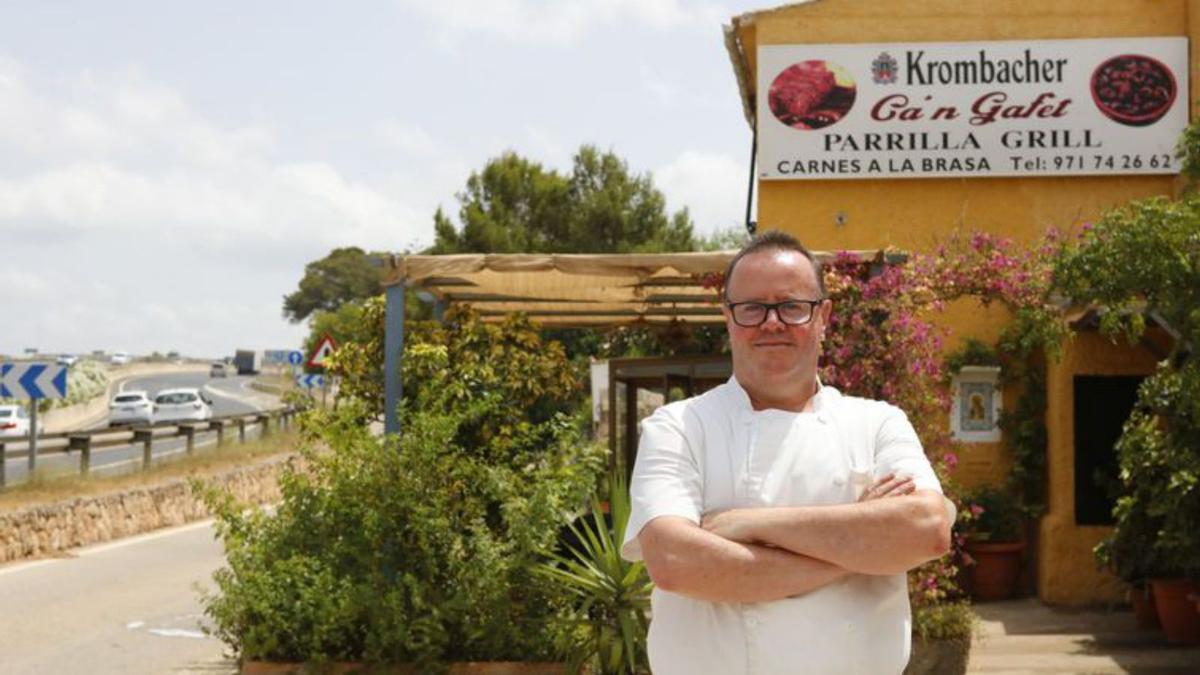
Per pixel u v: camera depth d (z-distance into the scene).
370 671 8.14
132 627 11.84
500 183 37.88
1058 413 12.80
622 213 37.69
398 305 9.41
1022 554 13.13
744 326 2.91
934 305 10.43
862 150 13.85
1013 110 13.76
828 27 13.95
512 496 8.56
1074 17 13.74
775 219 13.98
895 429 2.93
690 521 2.76
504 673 8.17
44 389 19.83
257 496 25.78
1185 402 9.66
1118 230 9.60
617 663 8.18
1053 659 10.09
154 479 22.31
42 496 18.69
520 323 9.67
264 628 8.21
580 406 15.33
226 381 111.69
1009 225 13.81
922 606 8.91
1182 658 10.02
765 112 13.95
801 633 2.70
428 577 8.34
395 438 8.65
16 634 11.48
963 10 13.82
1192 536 10.05
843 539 2.66
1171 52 13.66
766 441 2.84
